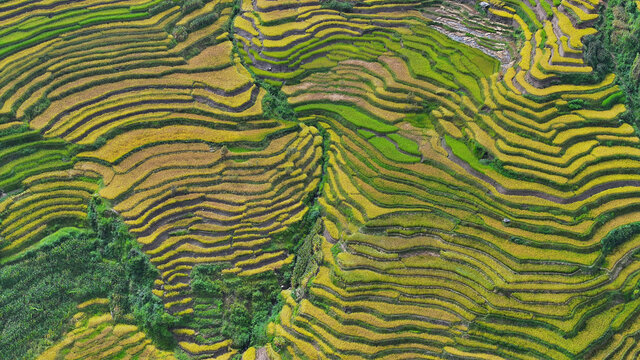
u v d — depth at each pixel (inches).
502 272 1413.6
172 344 1449.3
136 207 1579.7
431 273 1439.5
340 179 1699.1
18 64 1923.0
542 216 1502.2
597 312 1357.0
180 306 1459.2
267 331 1433.3
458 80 1857.8
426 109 1855.3
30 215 1609.3
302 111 1911.9
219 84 1910.7
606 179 1558.8
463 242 1485.0
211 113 1838.1
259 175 1702.8
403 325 1358.3
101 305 1518.2
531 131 1652.3
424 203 1584.6
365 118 1854.1
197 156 1718.8
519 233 1483.8
